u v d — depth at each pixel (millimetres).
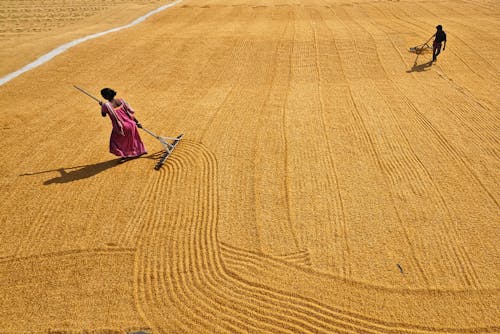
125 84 11016
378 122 8523
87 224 5633
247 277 4832
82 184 6512
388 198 6133
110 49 13727
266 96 10008
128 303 4504
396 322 4297
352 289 4668
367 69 11773
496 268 4906
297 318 4352
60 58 12828
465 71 11625
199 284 4750
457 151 7375
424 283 4730
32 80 11164
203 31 15781
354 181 6539
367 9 19141
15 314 4371
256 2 21234
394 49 13312
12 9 21609
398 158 7180
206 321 4316
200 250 5203
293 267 4953
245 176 6691
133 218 5758
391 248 5215
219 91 10414
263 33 15203
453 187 6359
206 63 12500
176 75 11641
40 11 21219
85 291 4641
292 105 9422
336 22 16734
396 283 4730
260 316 4375
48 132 8297
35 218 5750
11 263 5000
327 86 10586
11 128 8461
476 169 6820
